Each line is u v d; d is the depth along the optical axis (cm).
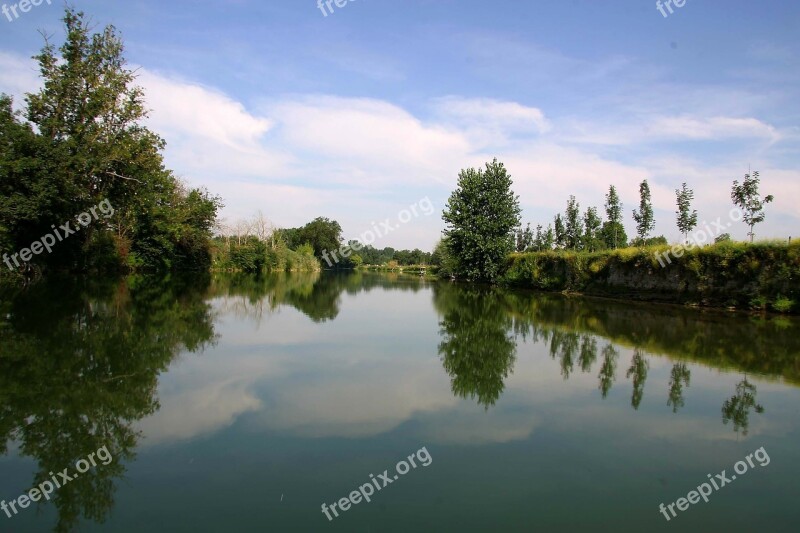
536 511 459
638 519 449
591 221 4169
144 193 3219
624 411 751
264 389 842
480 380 924
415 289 3803
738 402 794
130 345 1138
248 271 6228
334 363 1048
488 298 2884
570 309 2189
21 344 1091
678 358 1119
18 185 2253
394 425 682
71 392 788
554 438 640
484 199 4666
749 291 1970
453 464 560
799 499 491
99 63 2878
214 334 1364
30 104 2648
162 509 454
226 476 523
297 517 443
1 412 698
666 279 2403
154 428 655
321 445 609
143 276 3806
